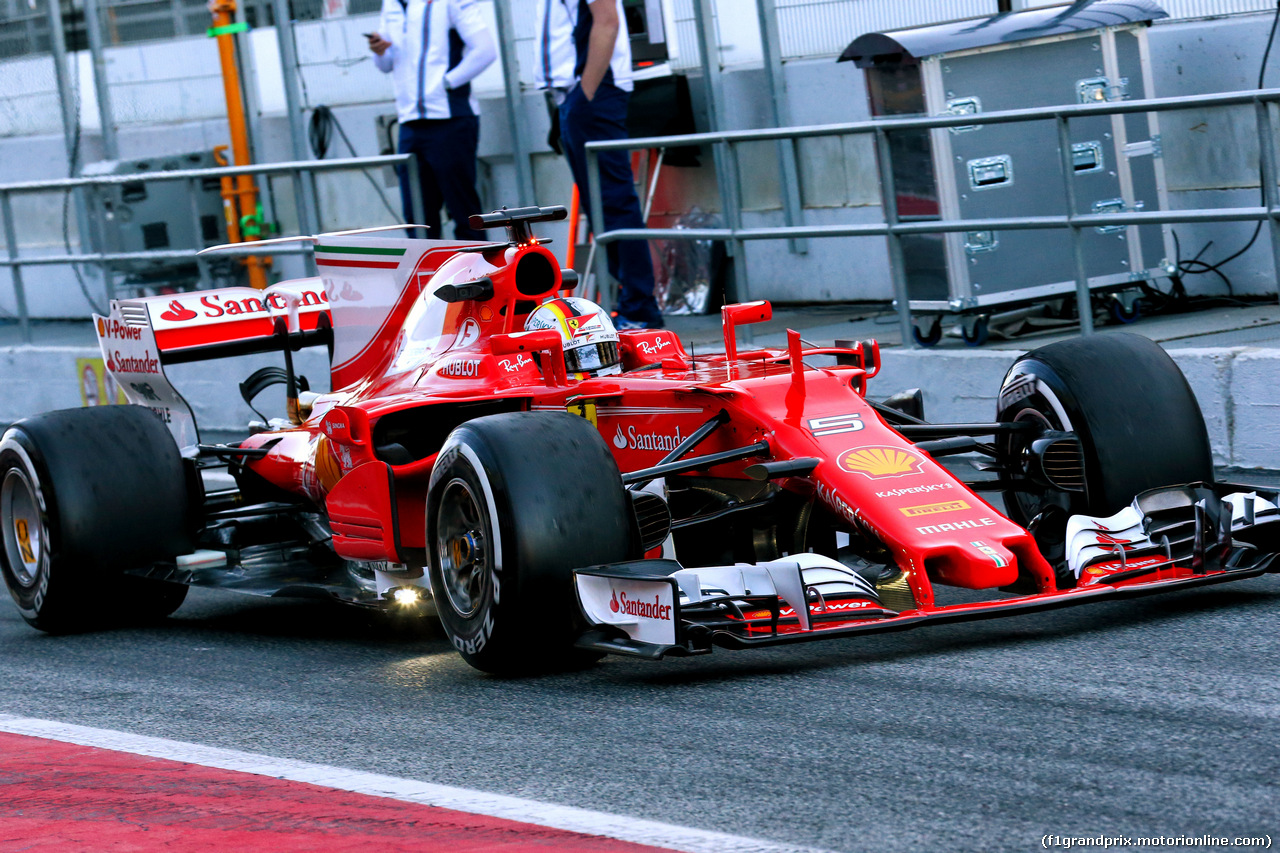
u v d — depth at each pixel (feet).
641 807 40.14
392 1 126.82
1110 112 85.10
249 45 171.42
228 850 38.58
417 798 41.98
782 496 58.13
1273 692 46.06
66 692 61.00
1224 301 109.81
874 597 52.75
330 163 122.42
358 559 64.18
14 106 187.83
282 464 75.10
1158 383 61.26
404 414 64.90
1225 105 80.33
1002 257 105.60
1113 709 45.55
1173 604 58.23
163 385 79.15
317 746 49.14
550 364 62.59
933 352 95.35
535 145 151.12
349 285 73.87
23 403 144.87
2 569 75.15
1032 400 62.13
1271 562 55.47
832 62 128.67
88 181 137.39
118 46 180.34
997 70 107.34
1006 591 58.29
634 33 140.97
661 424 62.28
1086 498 59.82
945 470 57.11
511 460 53.01
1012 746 42.80
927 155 106.01
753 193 131.54
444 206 136.26
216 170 128.98
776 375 61.26
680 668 54.85
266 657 64.59
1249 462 82.12
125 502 71.72
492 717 50.49
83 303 161.89
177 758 48.55
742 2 134.41
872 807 38.73
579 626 53.06
